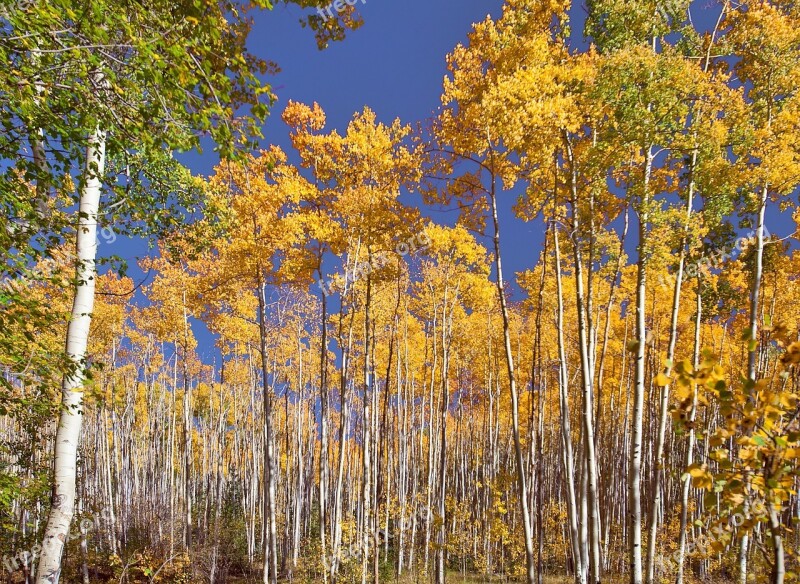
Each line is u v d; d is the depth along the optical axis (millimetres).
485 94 5887
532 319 14672
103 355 14977
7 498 3766
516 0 6562
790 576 2145
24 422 5285
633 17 6246
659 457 6953
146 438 24500
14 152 2738
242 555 18266
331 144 9039
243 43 3723
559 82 6387
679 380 1868
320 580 11922
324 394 10211
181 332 13930
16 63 2490
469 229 7273
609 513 14812
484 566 16297
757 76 7145
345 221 9172
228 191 8695
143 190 4863
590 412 6176
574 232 6641
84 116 2879
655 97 5922
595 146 6422
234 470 25234
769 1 6984
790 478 1774
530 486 14336
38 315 2773
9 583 6445
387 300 13016
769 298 10500
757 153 6586
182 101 2830
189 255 6031
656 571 9266
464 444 24125
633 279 11141
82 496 14234
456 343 15461
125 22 2393
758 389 1772
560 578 14430
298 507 16172
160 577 11648
